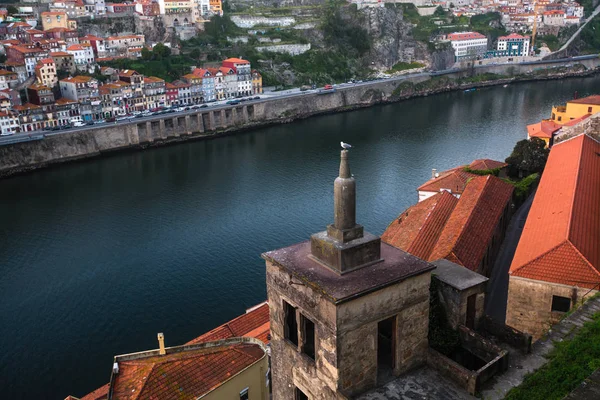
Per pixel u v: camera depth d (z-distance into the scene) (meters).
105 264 90.19
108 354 66.94
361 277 21.62
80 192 130.50
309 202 116.69
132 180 139.38
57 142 159.38
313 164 146.88
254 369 39.41
